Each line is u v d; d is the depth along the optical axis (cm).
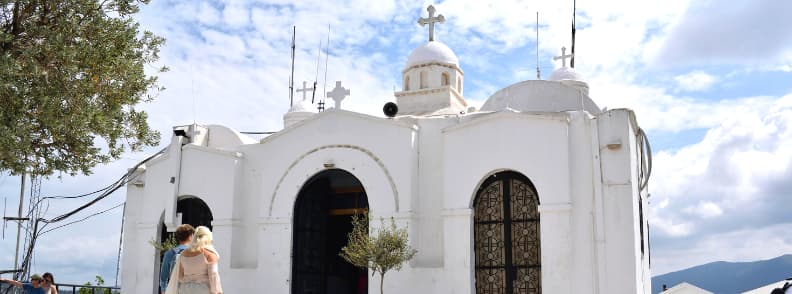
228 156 1716
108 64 999
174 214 1741
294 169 1653
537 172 1420
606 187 1384
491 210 1473
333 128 1633
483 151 1473
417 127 1573
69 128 966
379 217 1543
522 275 1423
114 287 1909
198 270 757
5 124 899
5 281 1222
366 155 1586
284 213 1639
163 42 1109
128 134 1088
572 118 1437
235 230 1683
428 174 1555
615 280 1345
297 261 1631
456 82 2023
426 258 1518
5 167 945
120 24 1022
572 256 1371
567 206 1382
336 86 1700
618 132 1394
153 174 1805
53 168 1007
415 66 1995
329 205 1806
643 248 1619
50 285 1205
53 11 962
